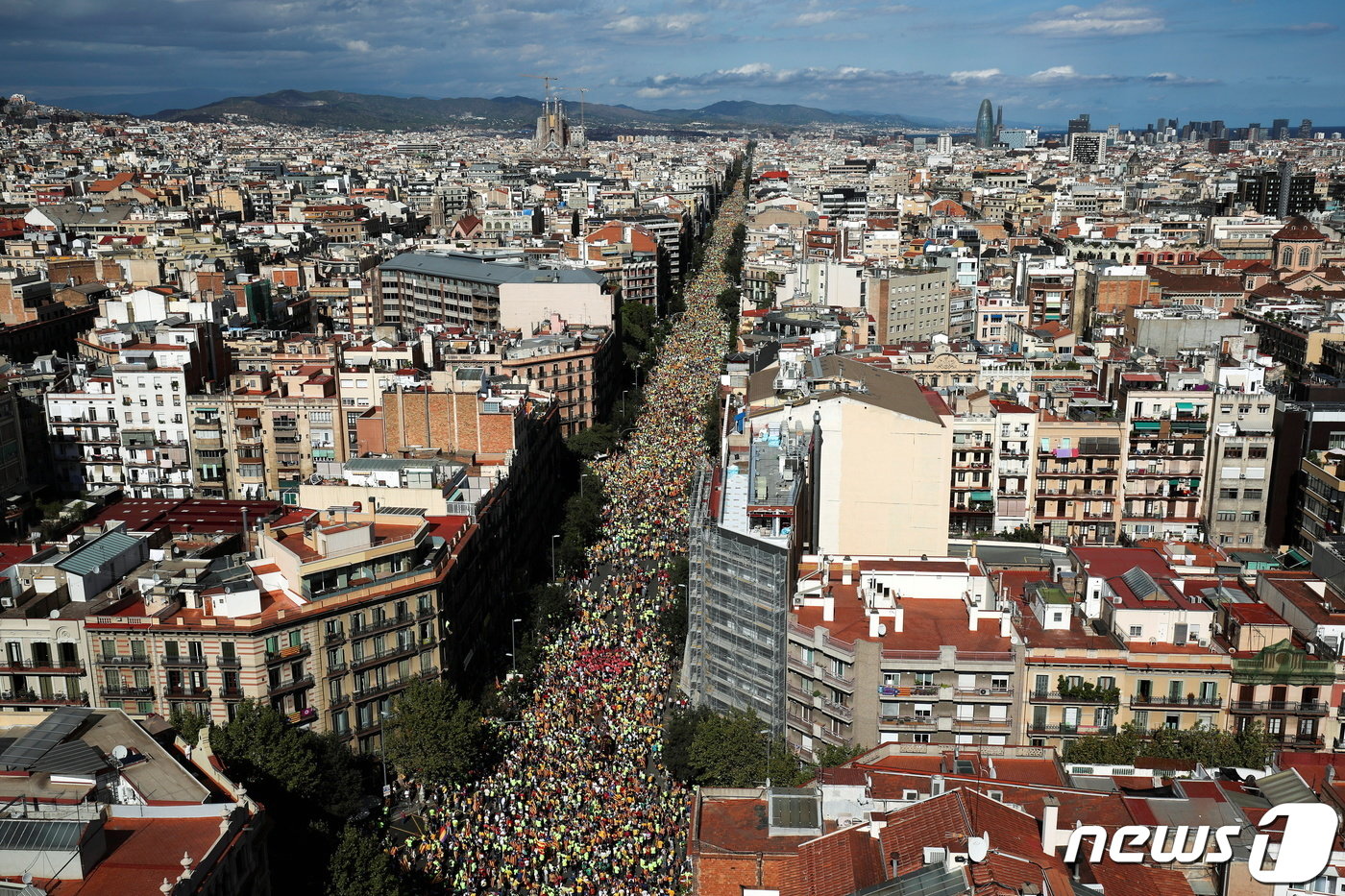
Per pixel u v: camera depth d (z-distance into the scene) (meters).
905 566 181.00
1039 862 103.00
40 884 104.69
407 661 181.25
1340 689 149.00
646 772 181.62
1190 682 150.88
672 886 151.00
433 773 169.62
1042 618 161.75
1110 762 143.00
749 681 174.50
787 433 199.50
